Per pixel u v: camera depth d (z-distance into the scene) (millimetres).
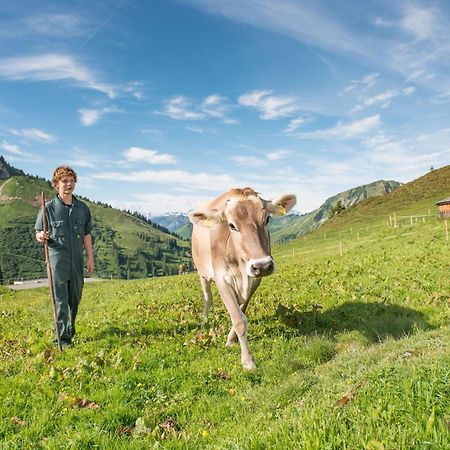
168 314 13633
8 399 6551
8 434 5562
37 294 42312
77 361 8492
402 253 26734
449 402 4027
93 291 31062
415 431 3633
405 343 7707
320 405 4746
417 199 103875
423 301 12633
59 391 6996
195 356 8984
